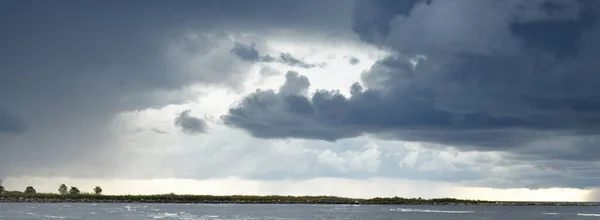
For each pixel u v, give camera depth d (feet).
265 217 533.14
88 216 498.28
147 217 497.46
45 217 474.90
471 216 627.46
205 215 553.64
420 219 547.08
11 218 458.50
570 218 602.03
